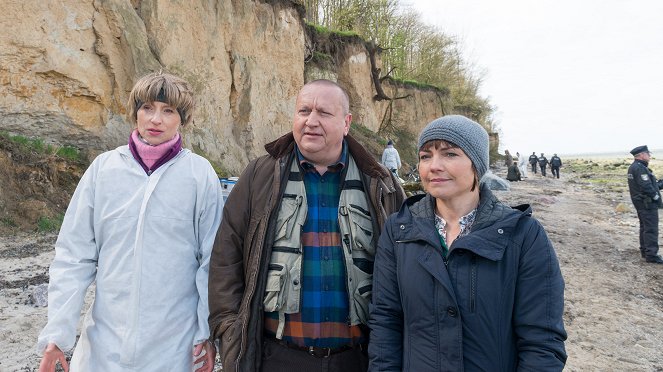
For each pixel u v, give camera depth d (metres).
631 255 8.47
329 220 2.09
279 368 2.03
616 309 5.35
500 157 57.84
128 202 1.92
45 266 6.01
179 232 1.98
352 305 2.00
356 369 2.09
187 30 14.08
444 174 1.77
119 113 11.53
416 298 1.72
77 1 10.90
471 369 1.61
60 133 10.59
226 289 2.02
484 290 1.62
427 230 1.77
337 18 29.62
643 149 8.00
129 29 11.72
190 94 2.11
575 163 67.69
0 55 9.83
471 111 47.28
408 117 34.78
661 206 7.88
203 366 2.11
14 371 3.24
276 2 19.09
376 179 2.16
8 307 4.50
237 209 2.09
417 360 1.70
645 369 3.80
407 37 36.47
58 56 10.47
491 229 1.67
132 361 1.84
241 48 17.00
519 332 1.64
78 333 3.92
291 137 2.13
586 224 12.43
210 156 14.12
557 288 1.62
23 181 8.98
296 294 1.98
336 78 24.88
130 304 1.87
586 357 4.01
